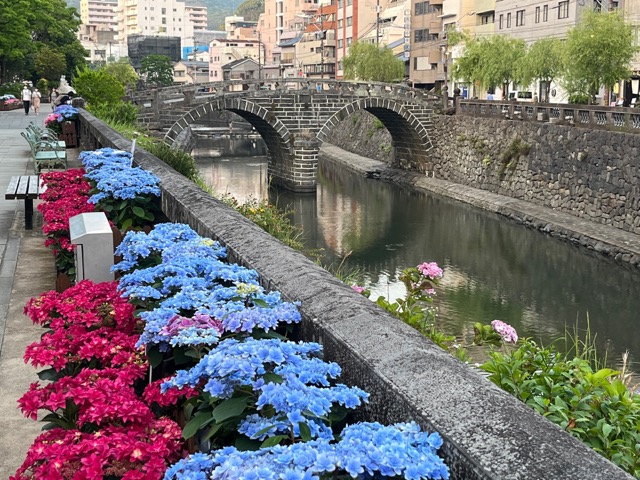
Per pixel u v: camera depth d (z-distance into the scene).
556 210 31.12
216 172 48.22
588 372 4.64
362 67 64.25
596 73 33.31
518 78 43.94
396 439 2.11
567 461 1.91
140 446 2.68
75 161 17.33
